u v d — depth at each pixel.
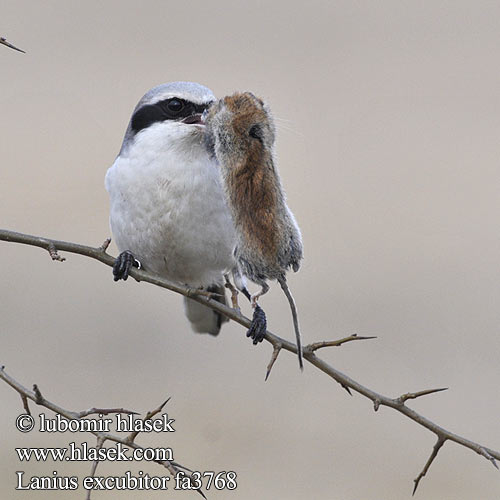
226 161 8.64
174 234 10.69
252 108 8.68
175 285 9.44
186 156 10.55
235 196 8.58
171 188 10.52
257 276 8.49
